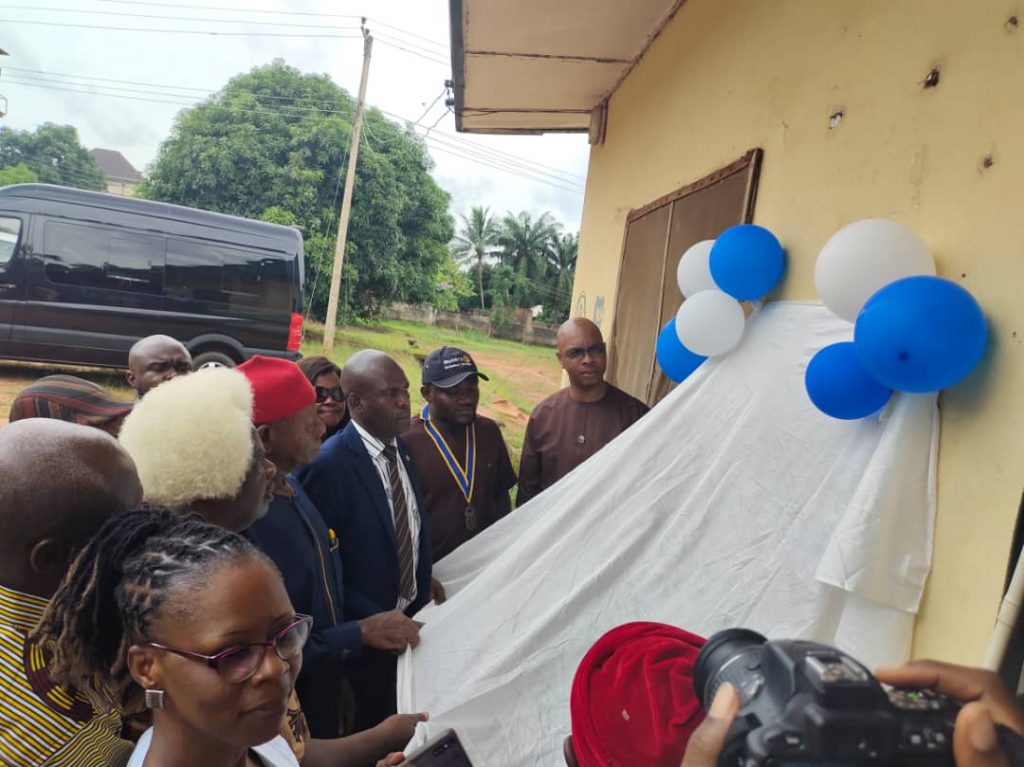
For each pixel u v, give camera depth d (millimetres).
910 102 1754
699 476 2053
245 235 10055
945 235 1580
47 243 9047
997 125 1452
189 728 899
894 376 1352
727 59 3059
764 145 2607
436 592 2484
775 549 1699
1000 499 1337
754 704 679
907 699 683
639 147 4570
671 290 3664
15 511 1002
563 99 5906
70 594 926
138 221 9469
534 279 39094
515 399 19391
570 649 1744
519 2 4039
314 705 1881
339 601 2014
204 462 1267
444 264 28188
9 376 10516
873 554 1443
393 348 22609
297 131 21469
